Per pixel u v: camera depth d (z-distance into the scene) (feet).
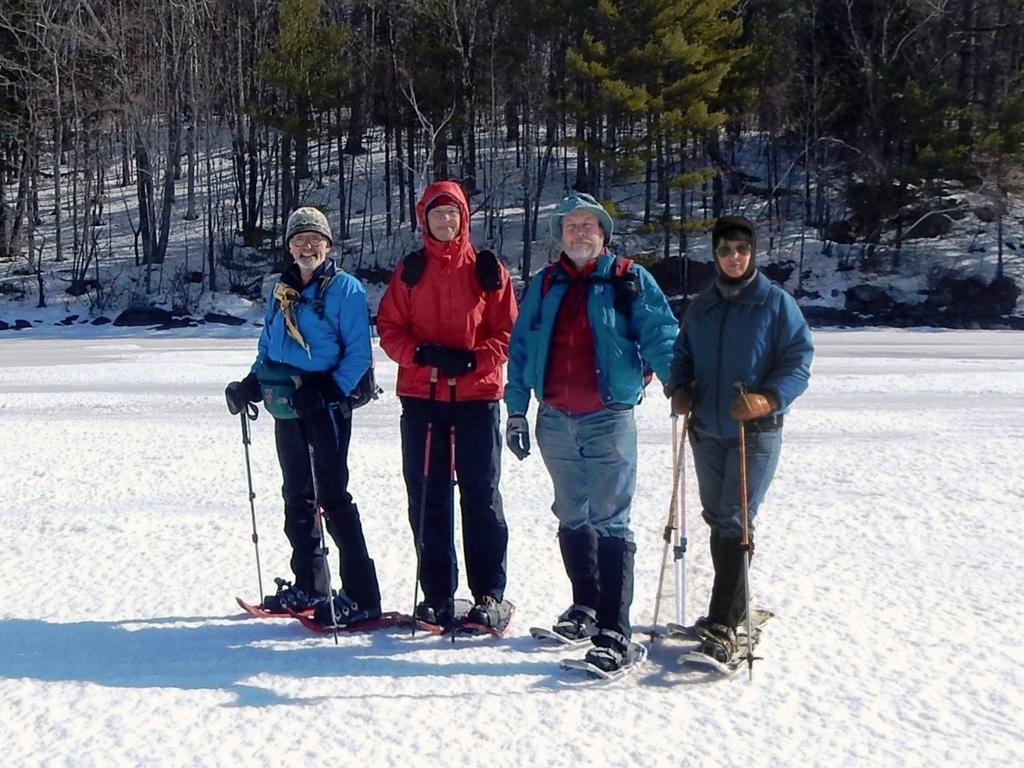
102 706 12.67
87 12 124.47
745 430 13.97
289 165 124.57
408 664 14.01
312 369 15.29
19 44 117.39
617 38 102.27
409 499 15.62
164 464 28.27
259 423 35.73
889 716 12.14
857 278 106.42
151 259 114.83
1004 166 101.14
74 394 43.60
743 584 13.96
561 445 14.35
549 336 14.17
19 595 17.11
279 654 14.42
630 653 13.65
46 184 145.28
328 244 15.52
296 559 15.74
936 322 96.84
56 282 115.14
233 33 128.57
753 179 130.52
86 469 27.63
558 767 10.94
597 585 15.10
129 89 116.98
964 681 13.12
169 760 11.22
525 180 112.78
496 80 119.03
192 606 16.55
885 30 111.14
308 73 115.85
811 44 117.91
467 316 14.96
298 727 12.01
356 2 136.77
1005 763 10.98
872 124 111.04
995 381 44.37
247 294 111.34
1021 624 15.14
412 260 15.06
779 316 13.97
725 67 101.04
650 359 13.92
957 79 115.44
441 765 11.03
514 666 13.91
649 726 11.94
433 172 122.31
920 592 16.65
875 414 35.81
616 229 110.63
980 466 26.76
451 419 15.17
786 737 11.62
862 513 21.93
